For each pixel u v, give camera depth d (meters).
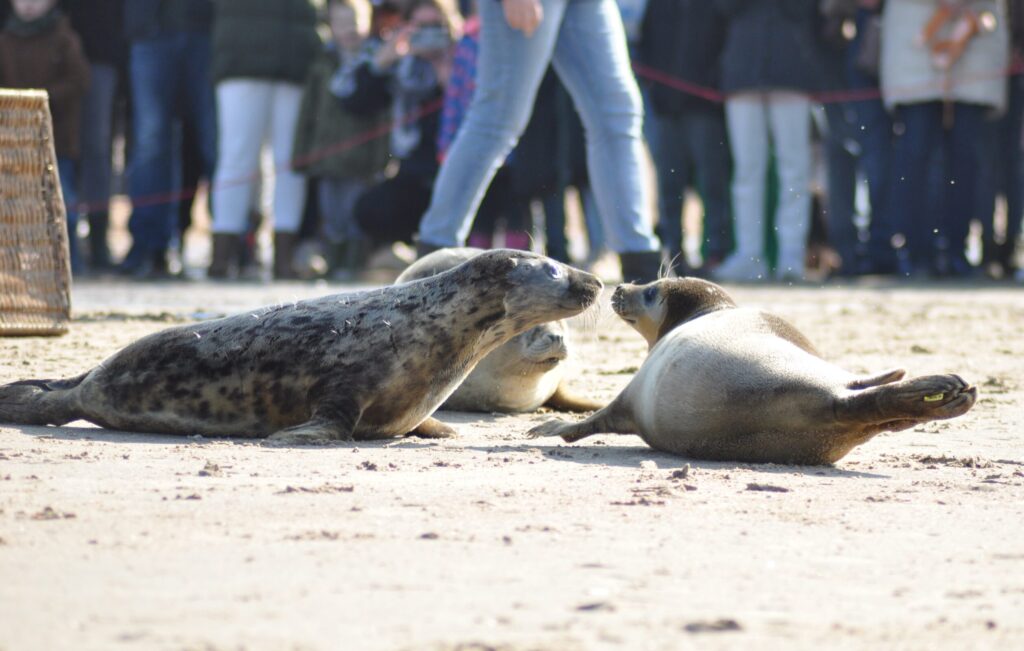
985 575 7.92
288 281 35.41
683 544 8.48
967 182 36.16
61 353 18.45
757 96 35.00
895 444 13.38
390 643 6.30
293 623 6.59
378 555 7.96
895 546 8.62
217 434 12.85
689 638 6.51
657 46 35.84
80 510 8.91
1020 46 36.03
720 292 14.07
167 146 35.66
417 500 9.60
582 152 35.31
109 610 6.73
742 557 8.20
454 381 13.23
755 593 7.39
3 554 7.75
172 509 9.04
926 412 10.65
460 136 21.66
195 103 35.53
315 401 12.76
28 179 20.44
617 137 21.80
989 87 34.78
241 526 8.60
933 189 36.78
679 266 36.50
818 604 7.20
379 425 12.98
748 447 11.77
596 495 10.01
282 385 12.77
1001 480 11.16
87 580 7.27
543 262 13.20
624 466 11.54
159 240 36.22
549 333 15.65
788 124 35.22
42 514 8.71
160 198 35.88
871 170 36.72
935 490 10.64
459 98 31.88
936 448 13.17
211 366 12.77
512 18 20.52
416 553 8.03
